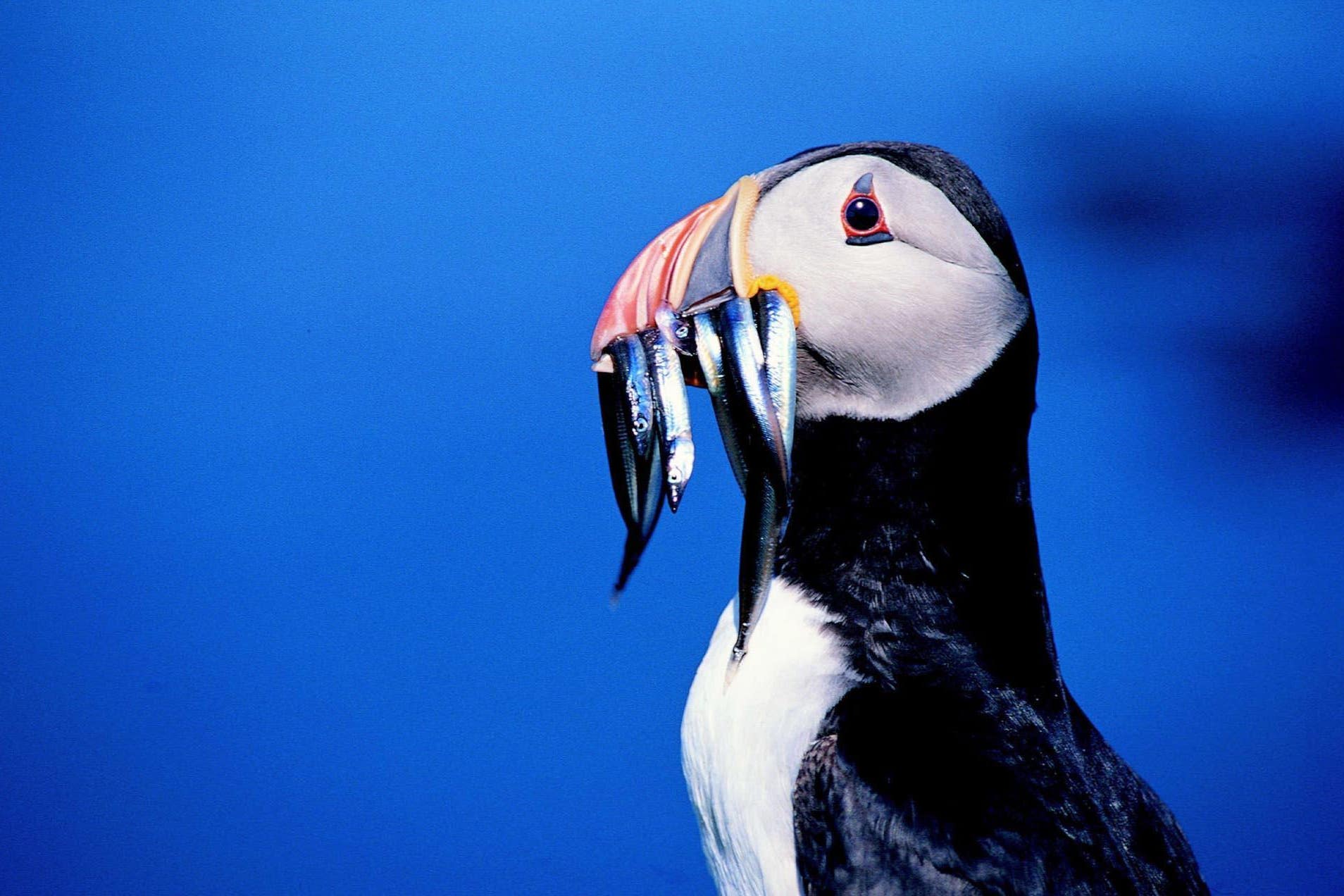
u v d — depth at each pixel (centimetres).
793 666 483
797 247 482
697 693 505
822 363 489
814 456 501
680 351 491
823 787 457
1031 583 497
